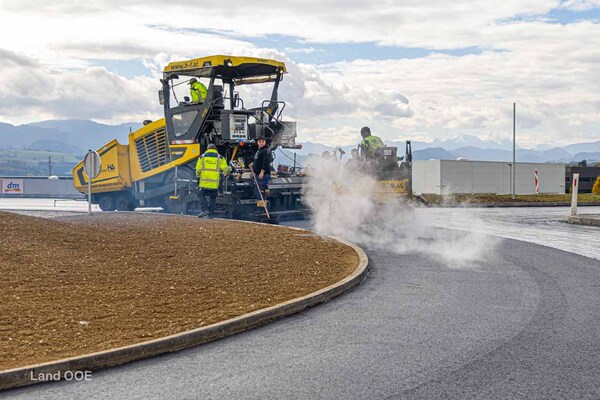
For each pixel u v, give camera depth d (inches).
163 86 831.7
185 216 708.7
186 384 215.9
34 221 483.2
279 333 281.3
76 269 373.7
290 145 832.9
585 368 232.4
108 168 890.7
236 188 730.8
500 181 1977.1
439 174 1868.8
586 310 324.8
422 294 364.8
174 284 355.6
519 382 217.5
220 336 274.7
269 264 423.5
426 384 215.0
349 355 247.8
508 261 490.9
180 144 818.8
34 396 206.7
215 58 773.9
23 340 253.3
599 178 2101.4
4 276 344.5
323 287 360.8
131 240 482.0
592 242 622.8
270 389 210.4
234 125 773.9
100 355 234.4
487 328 288.5
